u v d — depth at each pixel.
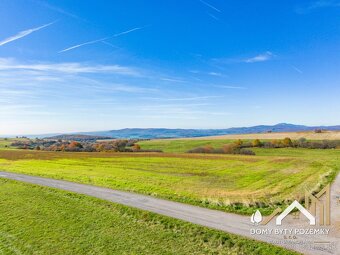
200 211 26.59
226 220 23.84
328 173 48.44
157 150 115.19
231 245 19.70
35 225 26.70
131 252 20.38
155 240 21.77
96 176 49.19
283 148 109.56
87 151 121.75
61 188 39.53
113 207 29.47
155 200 31.16
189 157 87.06
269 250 18.27
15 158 90.44
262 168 61.06
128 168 62.03
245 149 102.44
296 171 55.19
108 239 22.70
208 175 51.81
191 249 19.91
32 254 21.45
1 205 33.22
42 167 65.19
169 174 52.72
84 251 21.30
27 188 41.31
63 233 24.64
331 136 121.38
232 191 35.81
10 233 25.30
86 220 26.97
